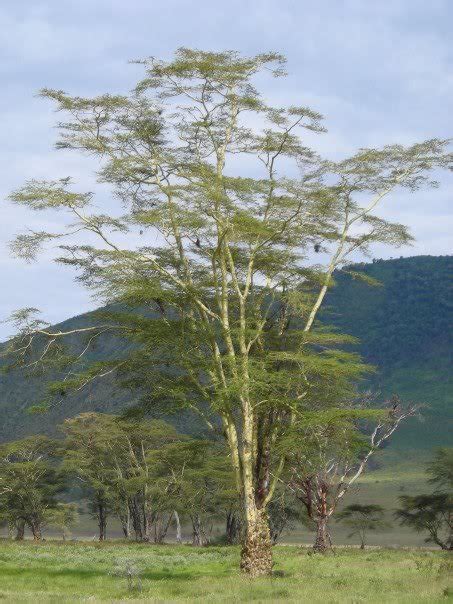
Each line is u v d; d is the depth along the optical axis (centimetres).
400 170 4034
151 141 3812
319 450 3678
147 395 3716
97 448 8706
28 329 3603
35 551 6084
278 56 3688
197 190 3528
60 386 3569
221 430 3669
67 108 3697
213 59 3666
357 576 3444
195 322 3703
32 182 3541
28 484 8944
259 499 3594
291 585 3083
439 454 8525
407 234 4028
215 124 3812
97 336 3703
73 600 2614
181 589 3158
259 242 3772
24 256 3550
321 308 4056
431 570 3466
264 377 3350
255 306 3828
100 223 3597
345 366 3459
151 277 3681
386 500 15075
